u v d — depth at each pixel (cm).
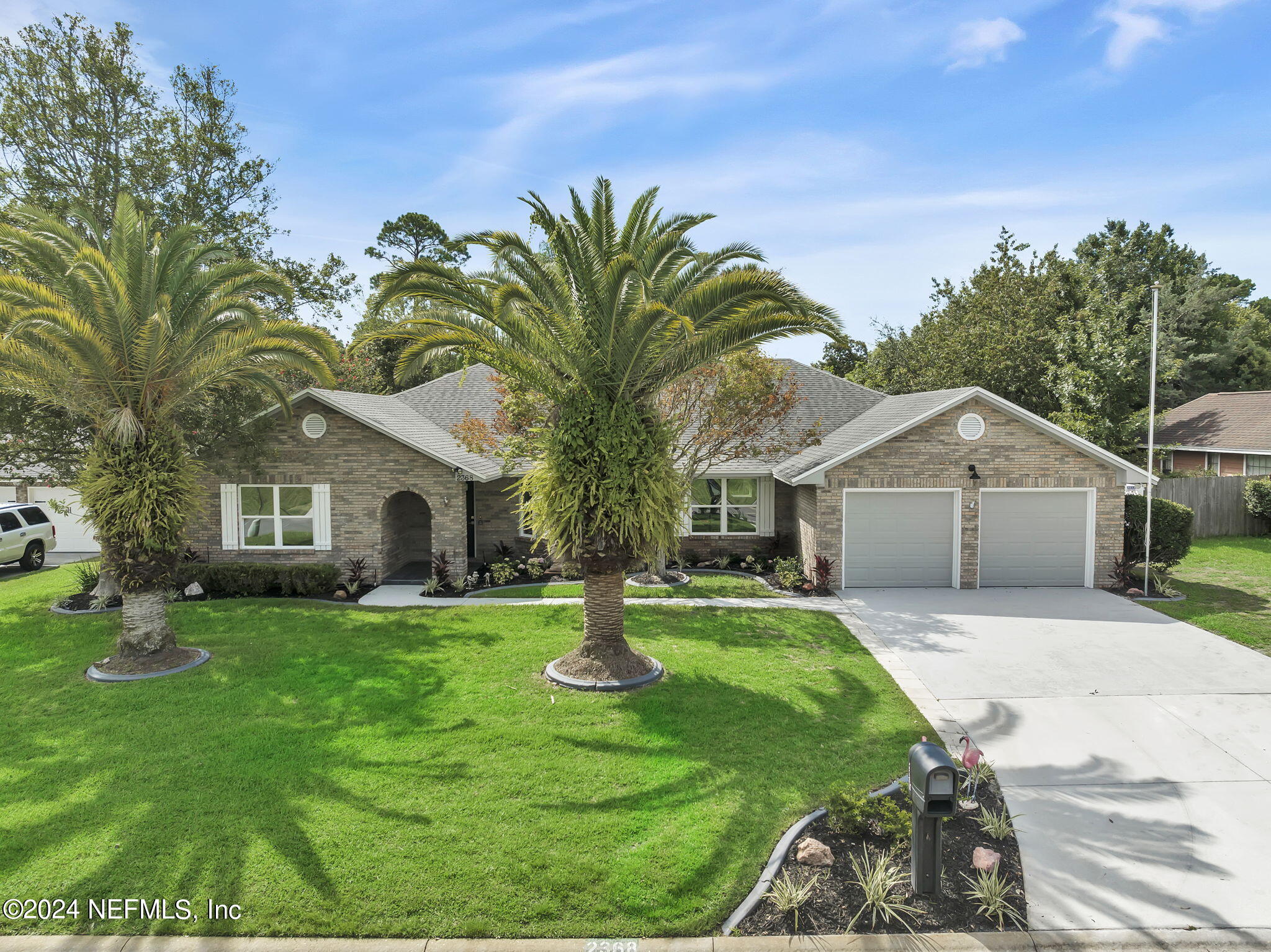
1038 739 873
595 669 1066
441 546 1777
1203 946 532
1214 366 3969
